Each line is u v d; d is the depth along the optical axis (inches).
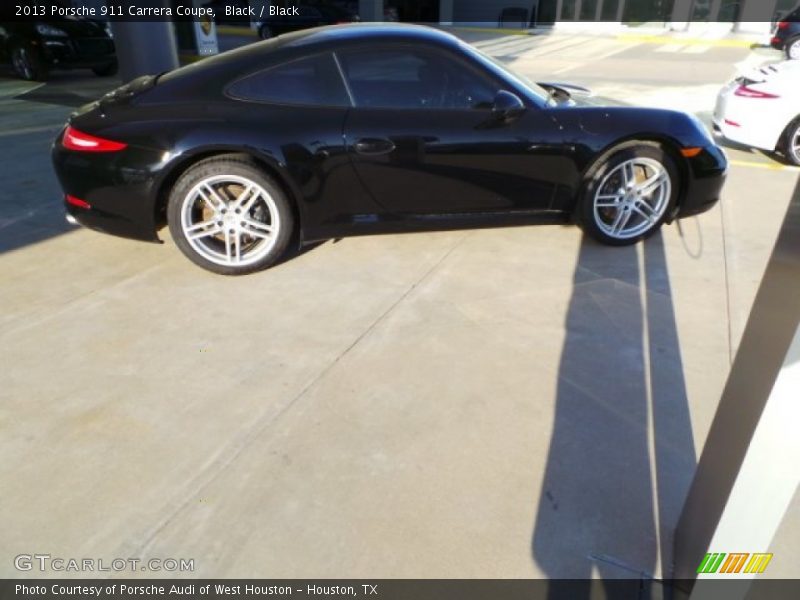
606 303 113.3
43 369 94.2
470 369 94.2
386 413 84.5
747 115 205.8
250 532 66.3
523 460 75.9
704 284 120.4
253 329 105.7
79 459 76.2
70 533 66.2
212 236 124.0
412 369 94.3
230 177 115.7
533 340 101.8
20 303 114.1
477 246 138.2
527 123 122.3
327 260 131.6
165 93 118.6
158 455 77.0
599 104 134.3
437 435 80.3
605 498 70.2
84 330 105.1
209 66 121.3
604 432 80.6
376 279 123.1
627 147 127.6
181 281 123.0
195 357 97.6
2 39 386.9
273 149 113.6
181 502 70.0
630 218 136.8
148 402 86.8
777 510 42.1
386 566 62.5
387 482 72.7
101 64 402.3
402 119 118.5
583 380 91.5
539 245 138.7
